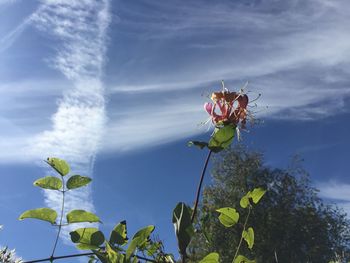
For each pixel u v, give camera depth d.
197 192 0.40
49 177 0.38
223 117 0.47
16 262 0.40
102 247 0.38
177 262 0.40
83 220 0.38
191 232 0.36
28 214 0.37
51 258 0.37
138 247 0.39
